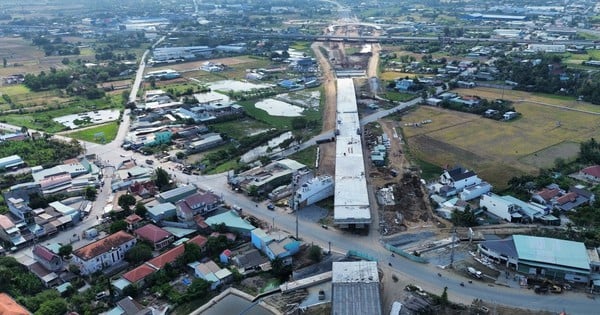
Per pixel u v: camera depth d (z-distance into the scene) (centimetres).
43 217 12825
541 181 14150
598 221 12200
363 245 11475
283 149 17912
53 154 17688
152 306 9575
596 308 9169
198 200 12912
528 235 11606
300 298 9688
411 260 10831
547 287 9744
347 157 15475
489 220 12531
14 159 16838
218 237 11456
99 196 14588
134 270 10256
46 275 10462
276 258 10544
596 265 10044
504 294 9606
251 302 9669
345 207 12456
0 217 12506
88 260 10512
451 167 15925
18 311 8994
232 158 17275
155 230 11800
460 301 9419
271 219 12781
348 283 9319
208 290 10006
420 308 9106
